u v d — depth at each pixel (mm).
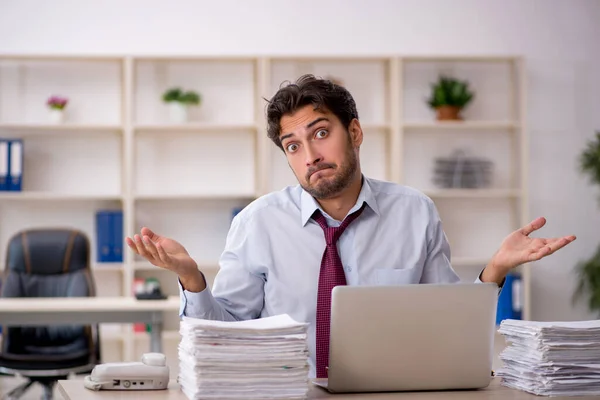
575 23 5664
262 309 2146
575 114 5672
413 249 2146
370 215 2141
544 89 5648
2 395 5152
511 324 1842
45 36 5320
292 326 1629
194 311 1857
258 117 5297
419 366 1715
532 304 5605
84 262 4441
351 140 1987
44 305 3910
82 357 4102
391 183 2230
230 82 5480
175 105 5285
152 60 5375
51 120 5266
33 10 5309
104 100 5410
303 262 2088
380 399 1651
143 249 1722
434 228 2193
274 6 5480
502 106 5629
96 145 5422
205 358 1578
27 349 4270
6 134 5344
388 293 1684
